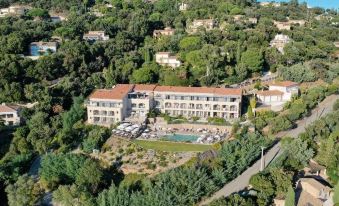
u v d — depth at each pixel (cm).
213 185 12356
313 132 14950
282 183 11975
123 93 17700
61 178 13725
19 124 17425
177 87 18538
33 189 12538
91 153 15125
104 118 17388
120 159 14562
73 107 17962
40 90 18712
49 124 16875
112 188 12188
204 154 14175
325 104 19488
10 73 19338
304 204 11481
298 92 19688
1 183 13212
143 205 11656
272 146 15375
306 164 13575
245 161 13575
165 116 17612
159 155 14512
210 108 17750
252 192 11925
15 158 14475
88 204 11781
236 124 16512
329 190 11912
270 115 17388
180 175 12438
